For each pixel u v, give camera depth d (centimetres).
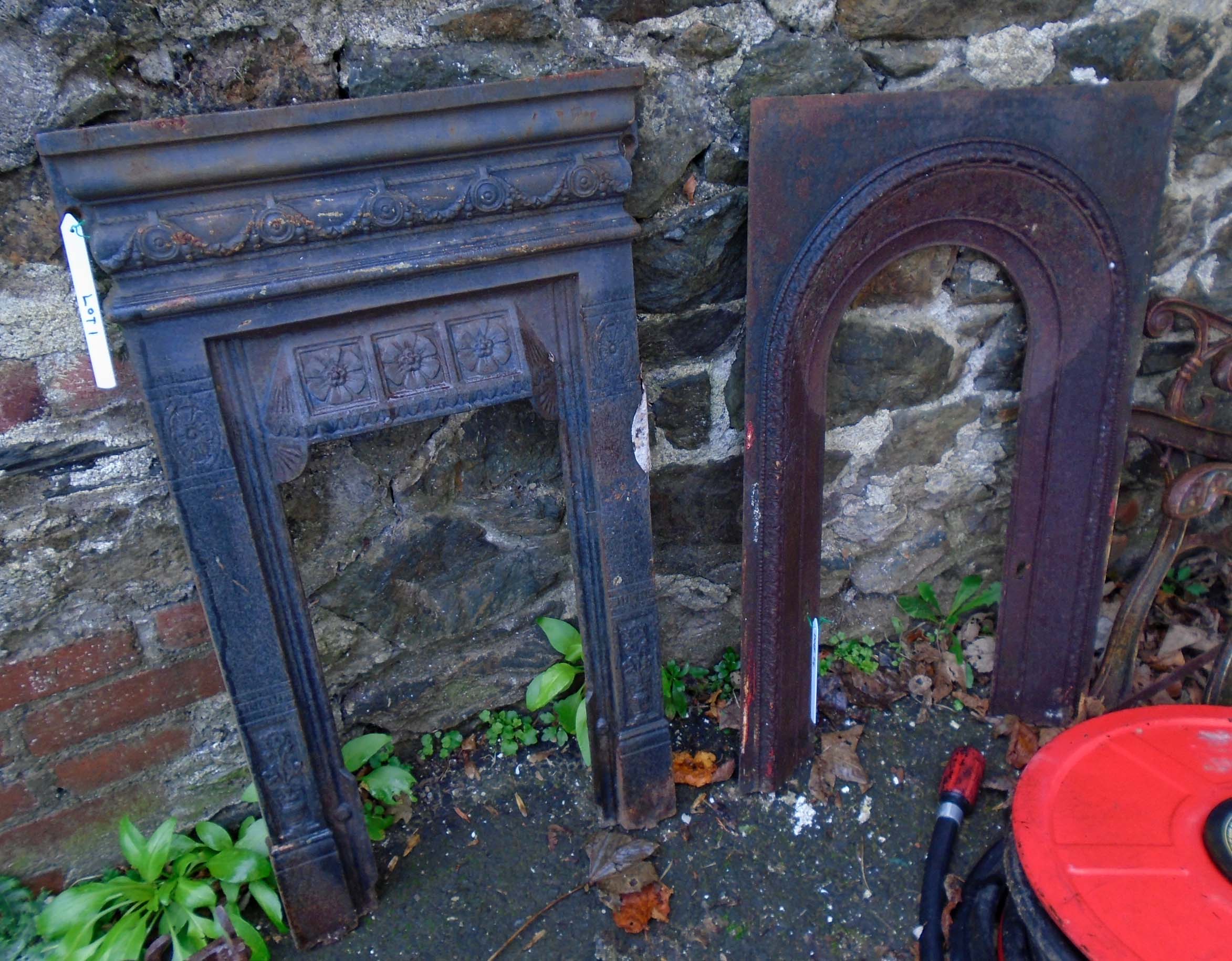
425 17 116
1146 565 179
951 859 159
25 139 106
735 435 166
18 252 112
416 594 160
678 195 139
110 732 145
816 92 139
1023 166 144
